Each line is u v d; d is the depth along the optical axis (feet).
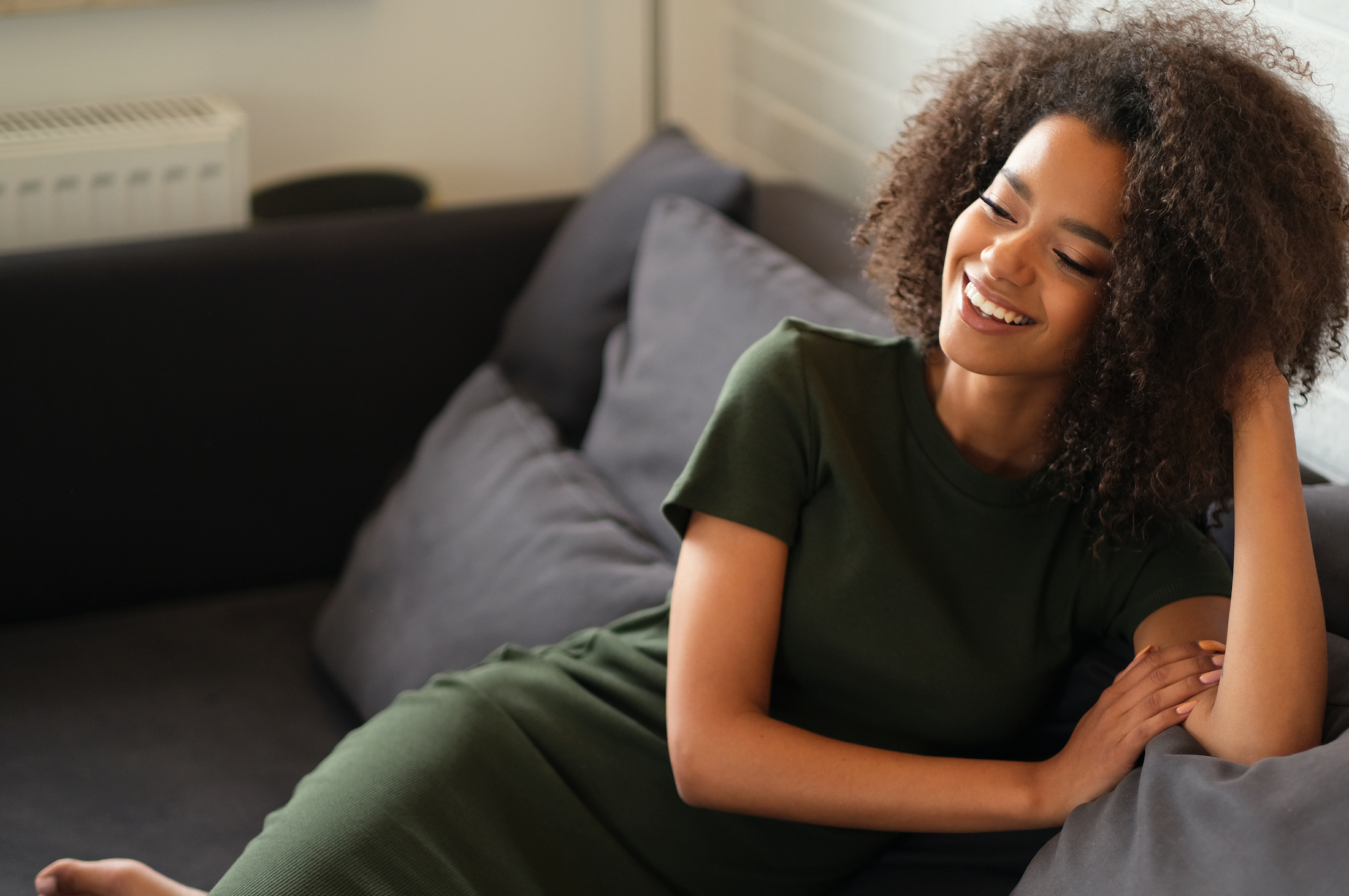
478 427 5.99
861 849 4.10
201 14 7.69
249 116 8.02
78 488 6.21
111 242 6.27
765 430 3.94
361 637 5.58
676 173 6.28
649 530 5.18
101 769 5.11
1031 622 3.88
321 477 6.73
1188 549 3.85
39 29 7.36
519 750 4.02
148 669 5.79
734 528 3.90
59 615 6.31
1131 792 3.29
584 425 6.23
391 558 5.74
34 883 4.49
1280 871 2.76
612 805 4.03
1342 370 4.49
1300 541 3.44
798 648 3.94
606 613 4.81
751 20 8.28
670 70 8.79
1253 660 3.33
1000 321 3.55
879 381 4.09
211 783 5.09
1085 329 3.56
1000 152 3.89
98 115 7.33
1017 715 3.92
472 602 5.22
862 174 7.27
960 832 3.78
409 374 6.81
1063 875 3.21
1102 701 3.58
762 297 5.25
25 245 7.02
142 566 6.43
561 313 6.31
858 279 5.74
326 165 8.30
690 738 3.73
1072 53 3.73
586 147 8.87
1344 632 3.64
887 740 3.97
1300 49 4.48
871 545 3.86
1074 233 3.44
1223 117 3.35
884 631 3.86
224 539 6.57
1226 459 3.70
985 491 3.91
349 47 8.11
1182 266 3.41
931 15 6.39
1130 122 3.46
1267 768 2.99
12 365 5.96
